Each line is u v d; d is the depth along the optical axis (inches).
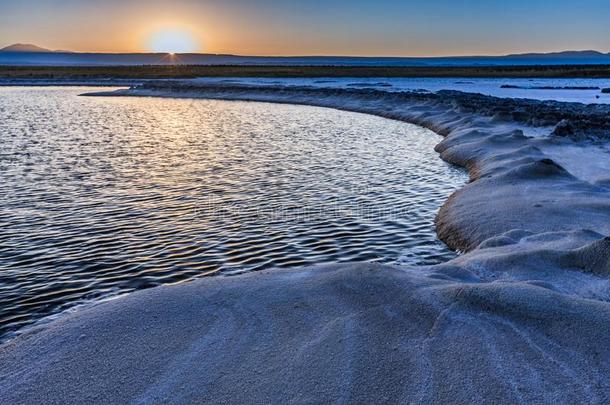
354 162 1001.5
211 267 472.4
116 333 272.2
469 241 505.4
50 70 6205.7
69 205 681.6
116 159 1027.9
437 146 1152.8
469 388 210.5
